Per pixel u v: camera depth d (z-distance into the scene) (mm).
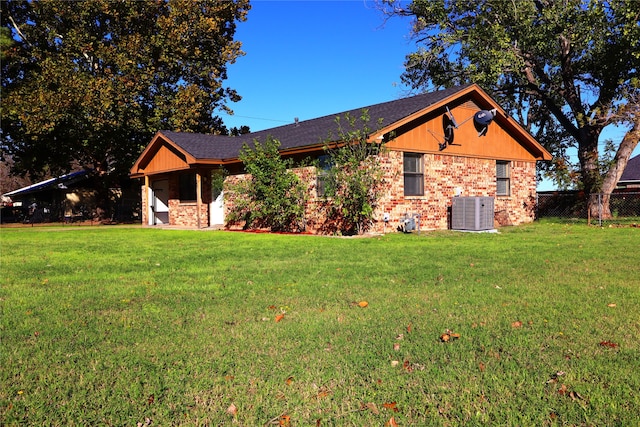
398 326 4461
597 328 4312
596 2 20281
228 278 7047
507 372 3369
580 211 21812
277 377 3359
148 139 27484
